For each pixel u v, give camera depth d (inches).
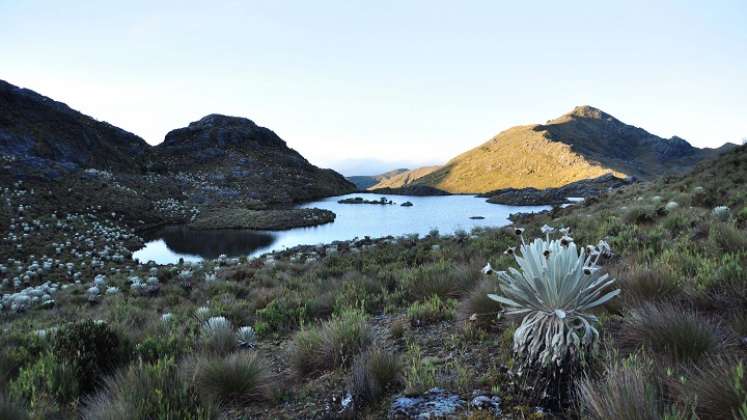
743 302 147.0
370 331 203.3
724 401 84.3
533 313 104.6
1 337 271.3
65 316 435.8
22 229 1386.6
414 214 2349.9
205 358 190.7
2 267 916.0
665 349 119.1
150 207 2356.1
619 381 90.4
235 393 160.4
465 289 280.8
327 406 137.3
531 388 102.7
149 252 1390.3
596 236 371.9
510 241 482.0
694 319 127.3
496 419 100.1
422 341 187.5
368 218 2203.5
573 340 93.4
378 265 509.0
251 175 4662.9
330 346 185.9
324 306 318.0
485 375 129.3
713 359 110.6
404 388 136.6
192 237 1771.7
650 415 81.4
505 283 106.8
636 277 178.2
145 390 134.0
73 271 933.8
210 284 530.3
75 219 1663.4
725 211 329.7
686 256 213.3
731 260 174.7
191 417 120.6
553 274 97.3
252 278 575.2
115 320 337.7
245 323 318.0
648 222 411.2
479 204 3166.8
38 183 2033.7
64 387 162.9
